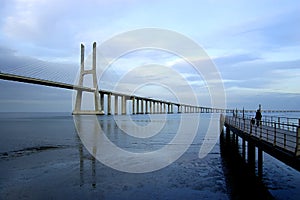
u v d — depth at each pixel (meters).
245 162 17.38
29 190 12.08
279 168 15.65
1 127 50.44
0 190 12.08
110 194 11.57
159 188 12.27
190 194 11.46
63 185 12.74
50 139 30.92
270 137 13.05
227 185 12.59
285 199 10.86
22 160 18.30
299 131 8.45
